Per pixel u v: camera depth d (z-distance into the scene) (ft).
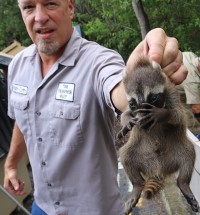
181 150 2.74
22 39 32.09
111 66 3.14
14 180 4.74
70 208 3.80
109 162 3.74
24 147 4.77
